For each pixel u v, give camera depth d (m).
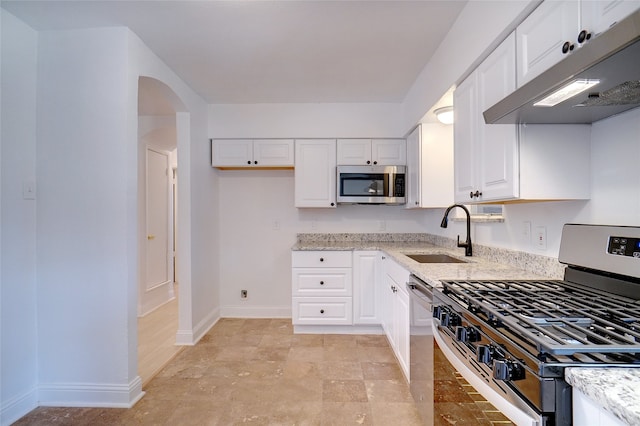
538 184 1.32
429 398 1.48
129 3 1.72
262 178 3.63
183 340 2.82
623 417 0.54
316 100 3.22
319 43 2.15
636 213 1.13
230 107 3.31
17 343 1.84
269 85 2.85
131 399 1.93
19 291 1.85
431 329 1.46
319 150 3.28
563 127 1.32
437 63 2.21
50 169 1.96
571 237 1.35
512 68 1.35
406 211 3.55
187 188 2.86
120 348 1.93
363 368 2.34
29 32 1.92
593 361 0.69
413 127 2.91
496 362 0.79
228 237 3.64
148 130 3.62
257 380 2.18
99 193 1.95
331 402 1.92
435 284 1.45
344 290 3.02
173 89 2.56
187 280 2.84
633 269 1.08
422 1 1.71
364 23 1.91
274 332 3.10
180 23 1.92
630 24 0.64
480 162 1.63
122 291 1.94
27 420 1.79
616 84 0.88
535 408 0.72
